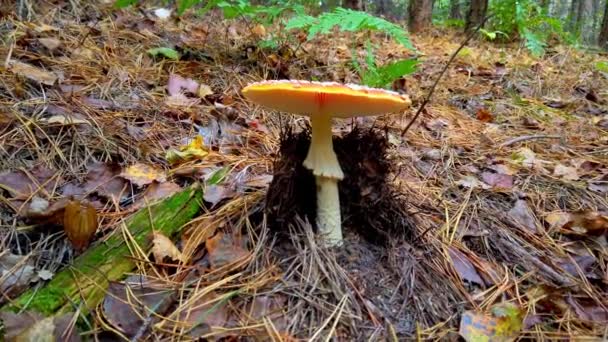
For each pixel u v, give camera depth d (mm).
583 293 325
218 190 364
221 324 267
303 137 330
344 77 722
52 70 514
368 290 294
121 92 518
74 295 268
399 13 3008
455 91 781
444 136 579
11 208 330
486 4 1453
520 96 790
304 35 892
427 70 889
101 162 385
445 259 336
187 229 332
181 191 353
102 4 744
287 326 270
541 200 439
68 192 358
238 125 518
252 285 291
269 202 324
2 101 428
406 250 329
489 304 304
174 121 494
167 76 586
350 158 330
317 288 292
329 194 313
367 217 327
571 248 376
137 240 309
